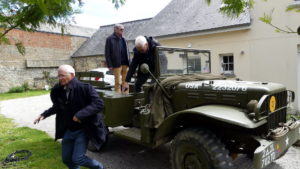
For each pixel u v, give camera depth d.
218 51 8.56
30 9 2.54
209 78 3.86
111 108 3.81
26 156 4.02
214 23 8.56
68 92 2.87
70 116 2.89
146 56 3.69
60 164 3.71
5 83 17.25
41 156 4.05
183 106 3.41
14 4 2.56
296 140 3.05
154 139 3.16
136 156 4.12
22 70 18.22
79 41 22.39
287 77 7.24
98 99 2.89
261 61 7.69
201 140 2.66
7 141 4.97
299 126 3.11
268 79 7.61
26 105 10.41
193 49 4.06
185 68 3.97
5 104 10.95
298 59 7.08
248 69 7.96
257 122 2.49
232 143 3.11
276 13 7.25
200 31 8.62
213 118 2.58
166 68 3.68
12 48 17.58
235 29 7.93
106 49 5.03
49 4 2.01
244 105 2.83
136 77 4.19
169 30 9.64
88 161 2.93
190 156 2.80
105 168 3.64
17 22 2.70
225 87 3.01
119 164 3.79
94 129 2.91
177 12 10.77
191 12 10.16
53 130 5.99
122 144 4.75
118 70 5.13
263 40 7.59
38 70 19.19
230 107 2.88
